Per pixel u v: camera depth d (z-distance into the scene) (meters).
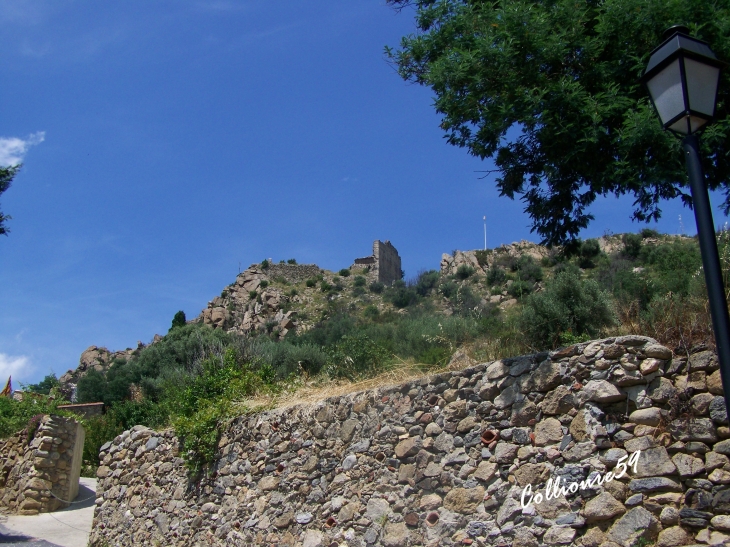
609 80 9.06
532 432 6.70
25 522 15.20
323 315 53.50
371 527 7.97
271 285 63.81
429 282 47.59
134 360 46.88
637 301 8.70
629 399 6.13
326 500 8.82
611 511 5.82
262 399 11.88
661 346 6.10
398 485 7.88
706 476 5.50
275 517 9.46
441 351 12.29
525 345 9.15
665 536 5.47
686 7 8.37
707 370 5.79
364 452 8.53
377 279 66.44
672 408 5.84
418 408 8.03
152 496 12.22
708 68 4.59
